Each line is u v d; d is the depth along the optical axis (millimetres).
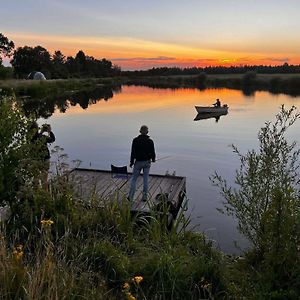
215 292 4496
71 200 6250
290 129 24625
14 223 5488
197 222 9156
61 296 3680
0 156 6340
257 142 21109
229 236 8250
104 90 78375
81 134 24078
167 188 10352
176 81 134750
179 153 18281
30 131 7000
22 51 112062
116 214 6492
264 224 4699
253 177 5469
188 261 4977
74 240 5262
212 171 14680
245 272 5102
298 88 94500
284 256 4258
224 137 23016
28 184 6312
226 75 141500
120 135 23797
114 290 4465
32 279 3707
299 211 4453
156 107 42844
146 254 5316
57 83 70375
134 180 8969
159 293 4363
